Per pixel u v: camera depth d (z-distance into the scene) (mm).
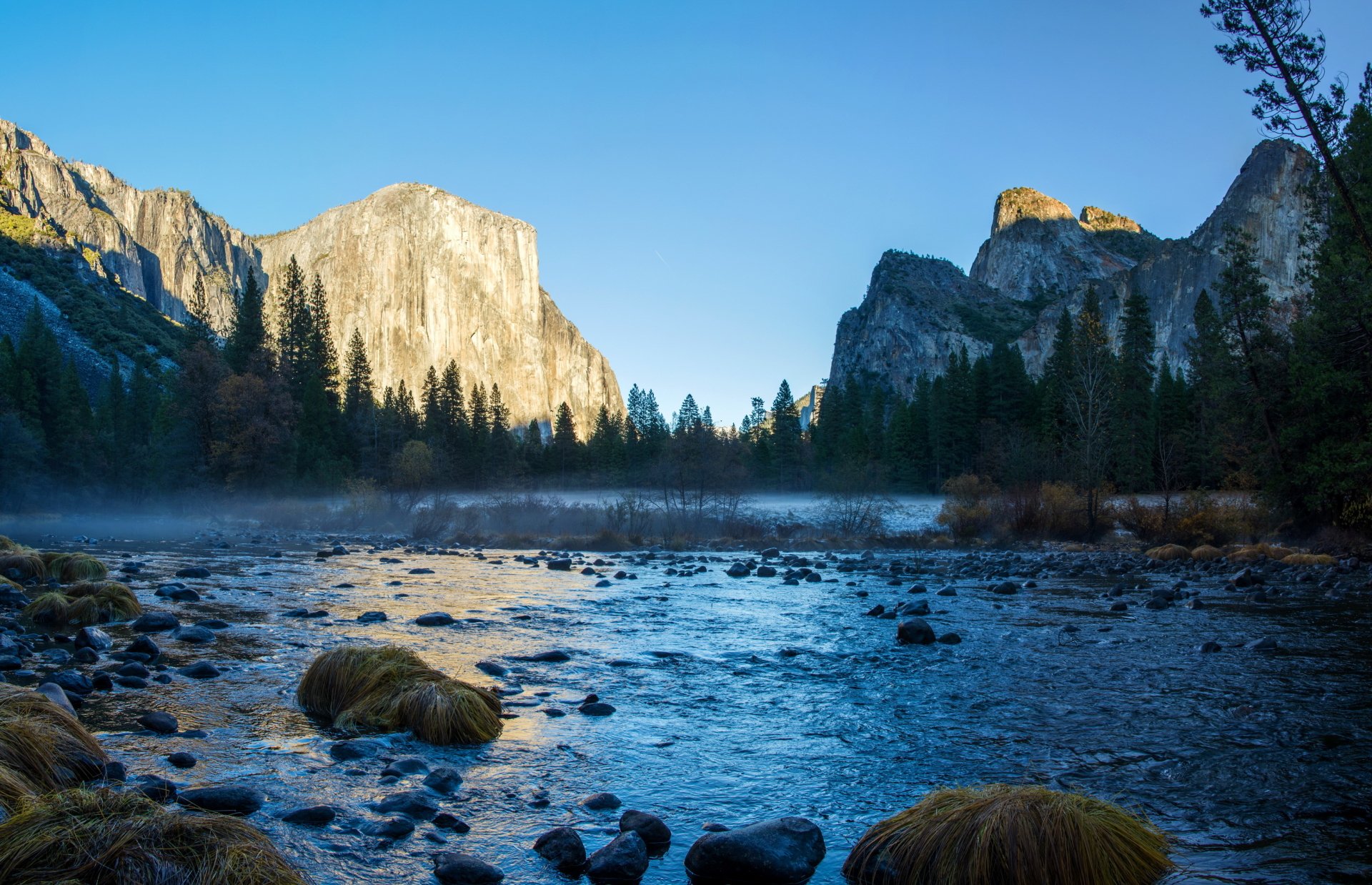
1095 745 6848
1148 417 67500
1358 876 4434
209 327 82938
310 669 7836
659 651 10758
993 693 8602
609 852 4500
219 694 7977
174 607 13219
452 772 5867
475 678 8961
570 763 6352
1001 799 4652
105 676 8016
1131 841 4555
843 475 42906
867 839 4715
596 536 29953
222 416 53781
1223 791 5762
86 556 16953
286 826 4891
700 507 36531
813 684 9023
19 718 5234
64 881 3328
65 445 59844
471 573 20156
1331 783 5930
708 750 6711
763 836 4633
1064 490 35219
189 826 3785
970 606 14945
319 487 55688
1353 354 27172
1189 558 25656
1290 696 8383
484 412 123500
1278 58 15781
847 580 19219
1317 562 22516
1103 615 13797
